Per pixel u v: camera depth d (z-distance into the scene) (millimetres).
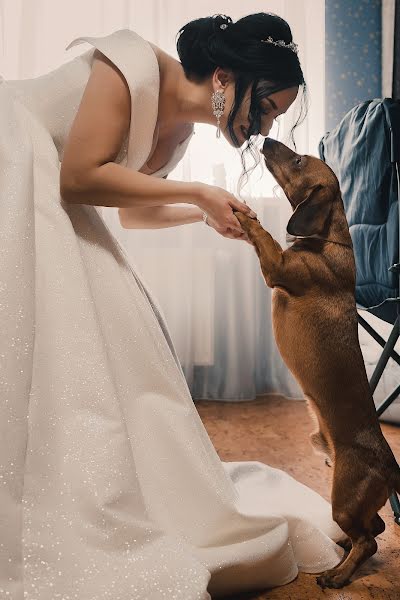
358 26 3932
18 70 3545
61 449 1302
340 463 1647
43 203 1541
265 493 1915
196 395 3818
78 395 1353
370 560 1729
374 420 1704
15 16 3555
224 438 2932
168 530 1424
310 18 3914
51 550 1207
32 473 1275
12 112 1633
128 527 1278
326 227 1854
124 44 1637
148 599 1205
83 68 1748
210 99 1755
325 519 1791
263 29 1718
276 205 3811
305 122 3730
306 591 1532
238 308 3777
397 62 3822
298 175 1896
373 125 1998
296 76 1749
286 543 1530
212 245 3752
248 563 1441
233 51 1698
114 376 1497
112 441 1335
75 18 3609
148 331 1585
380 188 2000
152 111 1614
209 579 1283
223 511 1469
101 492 1272
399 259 1952
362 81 3955
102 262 1594
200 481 1475
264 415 3395
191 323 3703
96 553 1229
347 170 2238
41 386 1353
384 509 2100
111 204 1578
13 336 1306
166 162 1944
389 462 1648
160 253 3686
